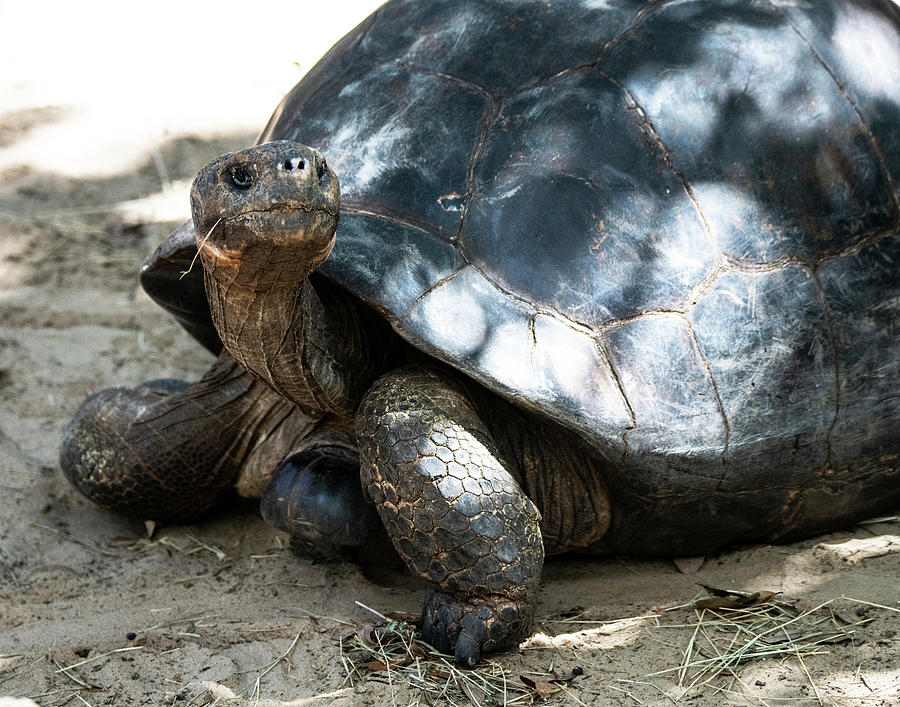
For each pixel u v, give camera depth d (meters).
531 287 3.27
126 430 3.56
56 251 4.58
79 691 3.23
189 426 3.54
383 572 3.47
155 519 3.63
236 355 3.31
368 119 3.42
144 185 5.11
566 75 3.39
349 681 3.21
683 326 3.30
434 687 3.18
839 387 3.35
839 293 3.37
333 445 3.44
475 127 3.37
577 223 3.31
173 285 3.56
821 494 3.39
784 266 3.35
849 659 3.18
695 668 3.19
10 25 6.89
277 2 7.02
